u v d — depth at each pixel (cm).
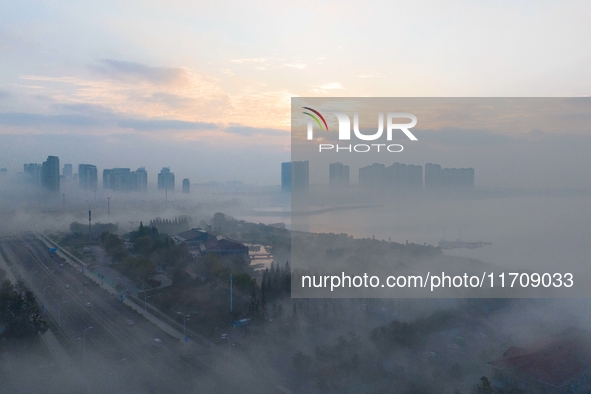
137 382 5259
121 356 5938
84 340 6253
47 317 7425
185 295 8225
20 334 6216
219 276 9019
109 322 7244
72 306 8081
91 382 5253
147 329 6938
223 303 7700
